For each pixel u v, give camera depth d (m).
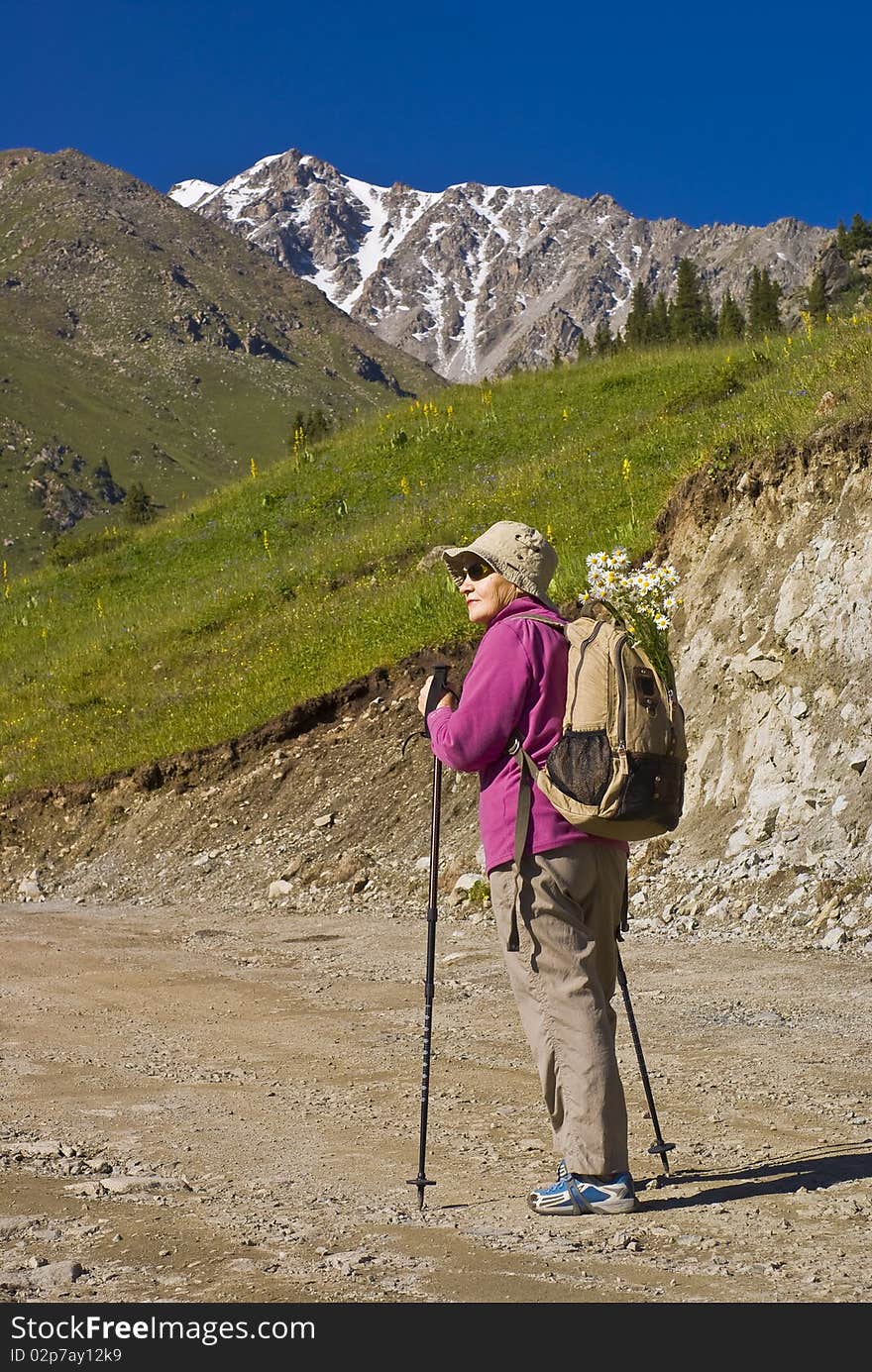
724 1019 7.12
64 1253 3.52
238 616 22.77
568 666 3.97
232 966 10.38
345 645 18.59
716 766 11.82
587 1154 3.82
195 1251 3.50
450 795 14.24
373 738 16.30
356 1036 7.31
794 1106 5.18
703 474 14.88
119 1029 7.82
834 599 11.83
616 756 3.81
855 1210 3.64
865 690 11.04
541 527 19.31
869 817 10.22
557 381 29.69
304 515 27.83
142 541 30.72
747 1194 3.89
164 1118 5.43
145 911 14.37
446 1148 4.78
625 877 4.09
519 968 3.96
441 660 4.32
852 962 8.51
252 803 16.44
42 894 16.44
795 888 10.00
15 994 9.32
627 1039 6.76
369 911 12.80
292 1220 3.80
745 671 12.09
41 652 25.86
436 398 31.06
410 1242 3.53
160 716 19.53
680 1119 5.07
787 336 26.02
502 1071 6.25
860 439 12.71
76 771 18.91
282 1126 5.23
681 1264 3.21
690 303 78.56
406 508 25.33
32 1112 5.60
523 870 3.90
